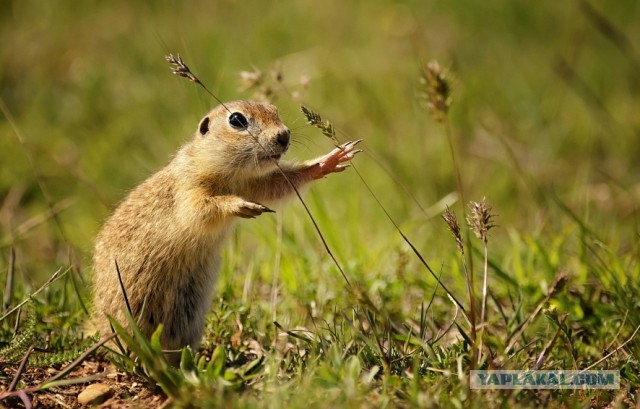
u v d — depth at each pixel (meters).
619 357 9.80
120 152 19.70
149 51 22.70
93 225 16.62
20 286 11.89
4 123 20.56
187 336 10.49
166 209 10.48
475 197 17.61
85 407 8.65
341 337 9.54
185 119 19.50
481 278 11.84
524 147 19.66
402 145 19.03
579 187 17.44
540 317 10.38
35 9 25.97
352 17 24.91
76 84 22.06
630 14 24.88
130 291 10.32
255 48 23.09
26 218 17.25
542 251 12.09
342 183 17.61
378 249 13.80
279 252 12.02
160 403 8.67
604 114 20.31
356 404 7.54
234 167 10.64
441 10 25.55
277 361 8.60
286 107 18.92
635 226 12.30
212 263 10.69
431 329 10.04
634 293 10.73
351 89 20.84
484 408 7.85
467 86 21.39
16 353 9.36
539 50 23.84
